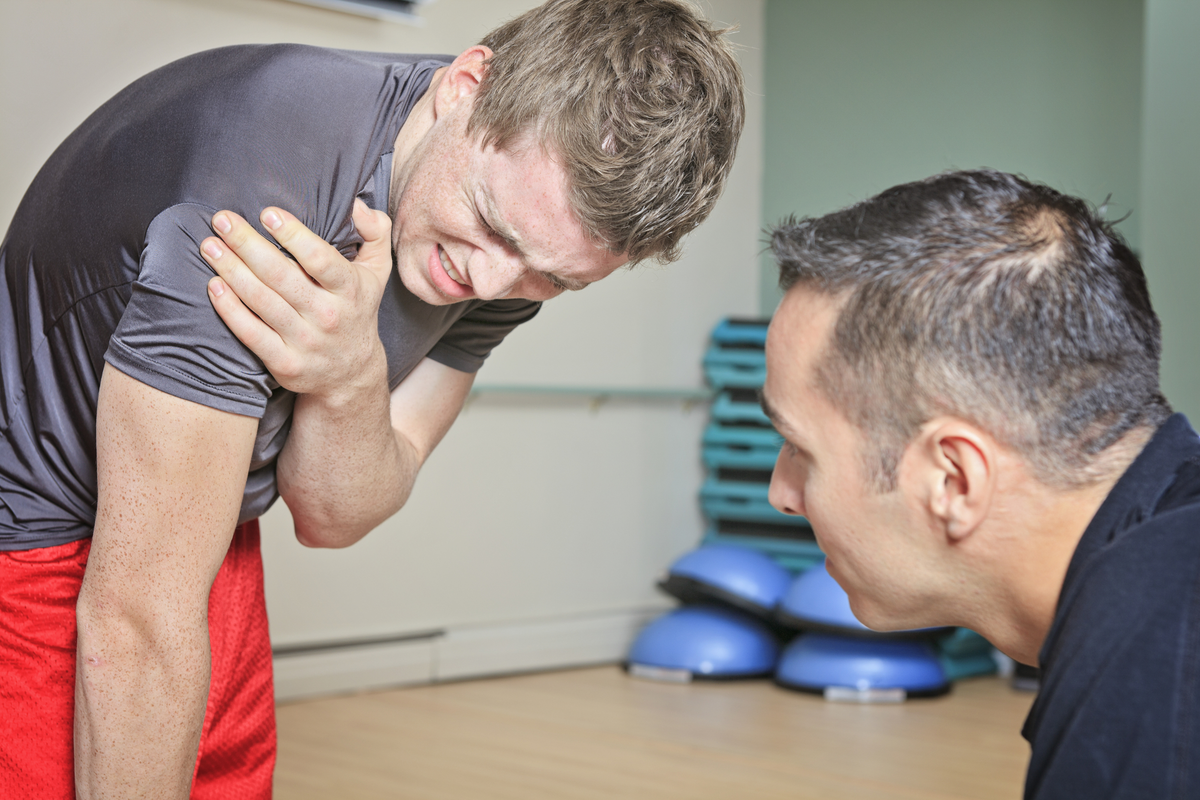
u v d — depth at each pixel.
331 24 3.61
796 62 5.03
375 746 3.09
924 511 0.77
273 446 1.25
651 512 4.64
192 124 1.03
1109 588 0.66
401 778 2.79
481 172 1.05
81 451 1.13
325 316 1.04
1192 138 2.68
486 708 3.57
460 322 1.47
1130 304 0.74
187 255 0.98
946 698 3.78
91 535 1.17
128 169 1.04
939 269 0.74
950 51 4.54
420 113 1.15
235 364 1.00
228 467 1.02
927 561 0.79
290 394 1.19
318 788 2.69
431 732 3.25
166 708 1.02
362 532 1.40
